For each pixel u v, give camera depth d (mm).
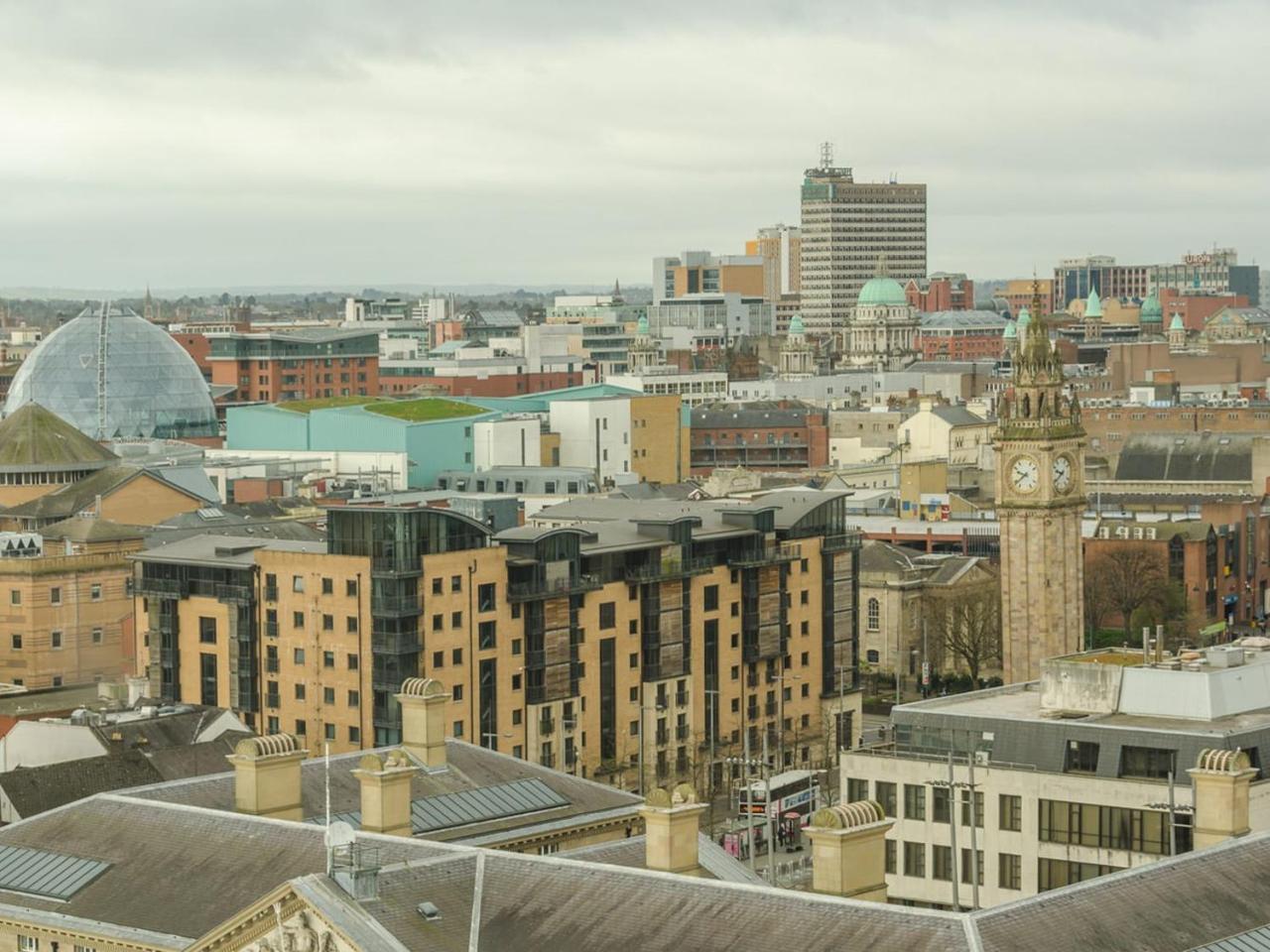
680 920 130625
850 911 127188
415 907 134375
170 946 143875
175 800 164500
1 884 155875
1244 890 135875
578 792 185000
